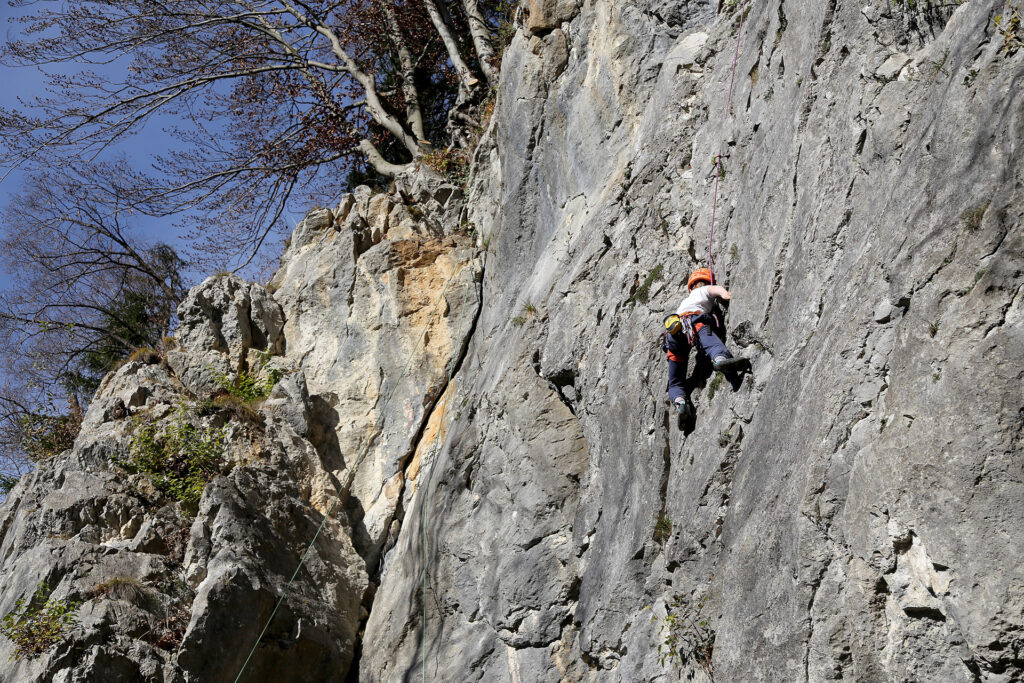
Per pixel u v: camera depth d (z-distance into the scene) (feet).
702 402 23.25
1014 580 14.12
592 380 27.84
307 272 48.65
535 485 29.78
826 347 19.34
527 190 37.76
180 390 44.16
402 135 62.28
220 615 33.78
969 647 14.65
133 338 67.15
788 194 22.44
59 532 37.42
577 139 34.58
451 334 43.27
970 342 15.57
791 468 19.21
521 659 28.40
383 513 40.29
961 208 16.74
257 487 38.37
